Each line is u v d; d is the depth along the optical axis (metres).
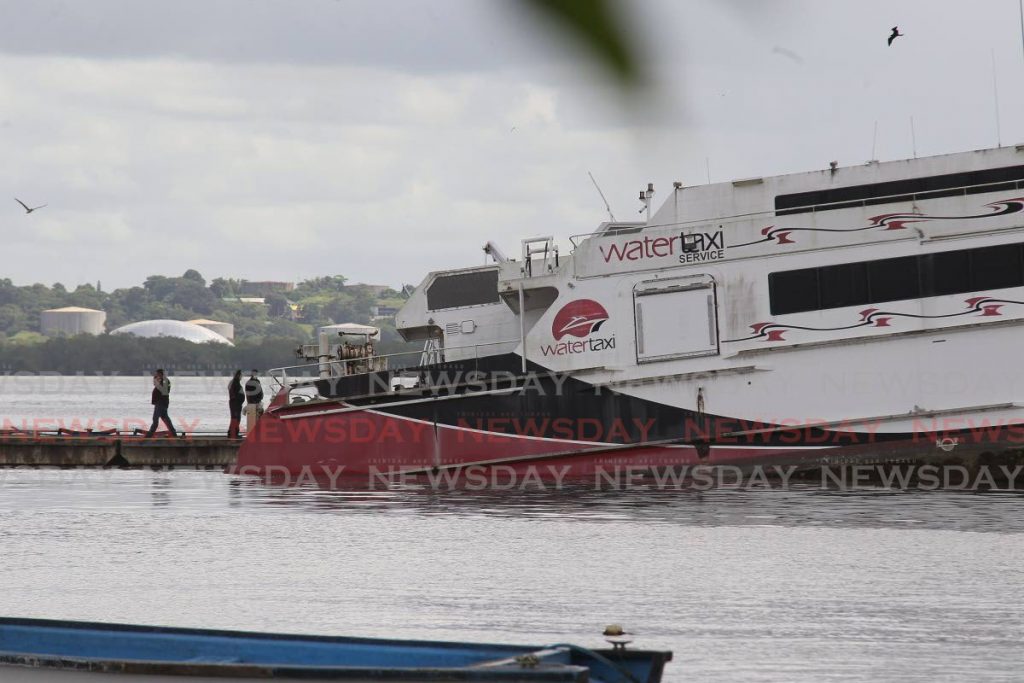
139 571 75.81
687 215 110.44
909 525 88.44
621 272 109.81
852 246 104.81
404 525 93.25
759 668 51.97
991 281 102.38
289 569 76.00
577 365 110.81
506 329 121.75
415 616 62.50
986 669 51.56
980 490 103.12
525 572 73.94
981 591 67.25
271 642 44.91
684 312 108.31
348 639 44.12
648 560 77.19
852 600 65.38
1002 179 104.94
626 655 41.69
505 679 39.22
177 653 46.03
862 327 104.56
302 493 113.69
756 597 66.31
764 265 106.56
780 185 108.56
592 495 106.88
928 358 103.44
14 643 47.56
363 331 127.00
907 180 106.31
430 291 123.25
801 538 84.25
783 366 106.25
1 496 117.25
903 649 55.00
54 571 76.12
